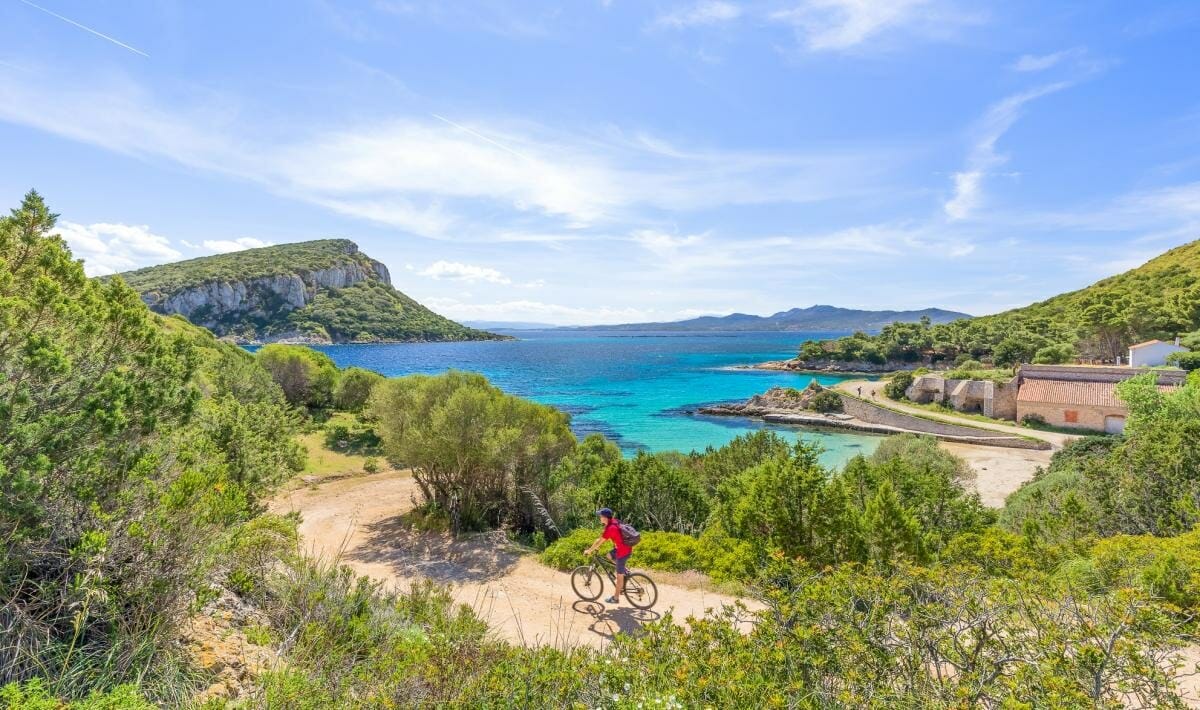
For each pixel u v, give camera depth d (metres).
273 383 36.34
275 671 4.80
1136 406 29.11
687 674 4.57
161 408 6.36
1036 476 27.97
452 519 19.20
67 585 4.41
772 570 6.61
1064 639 4.26
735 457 25.27
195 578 5.18
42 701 3.29
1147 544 9.16
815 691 4.38
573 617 10.54
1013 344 84.06
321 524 19.42
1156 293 95.69
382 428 21.86
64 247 6.34
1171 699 4.12
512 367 132.50
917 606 5.19
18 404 4.92
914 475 16.67
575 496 20.47
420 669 5.05
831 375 112.44
